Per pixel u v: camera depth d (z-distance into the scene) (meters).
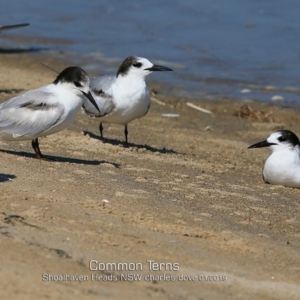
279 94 22.42
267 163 13.89
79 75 12.58
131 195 11.34
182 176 13.38
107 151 14.70
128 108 15.38
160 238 9.62
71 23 30.31
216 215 11.06
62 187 11.22
